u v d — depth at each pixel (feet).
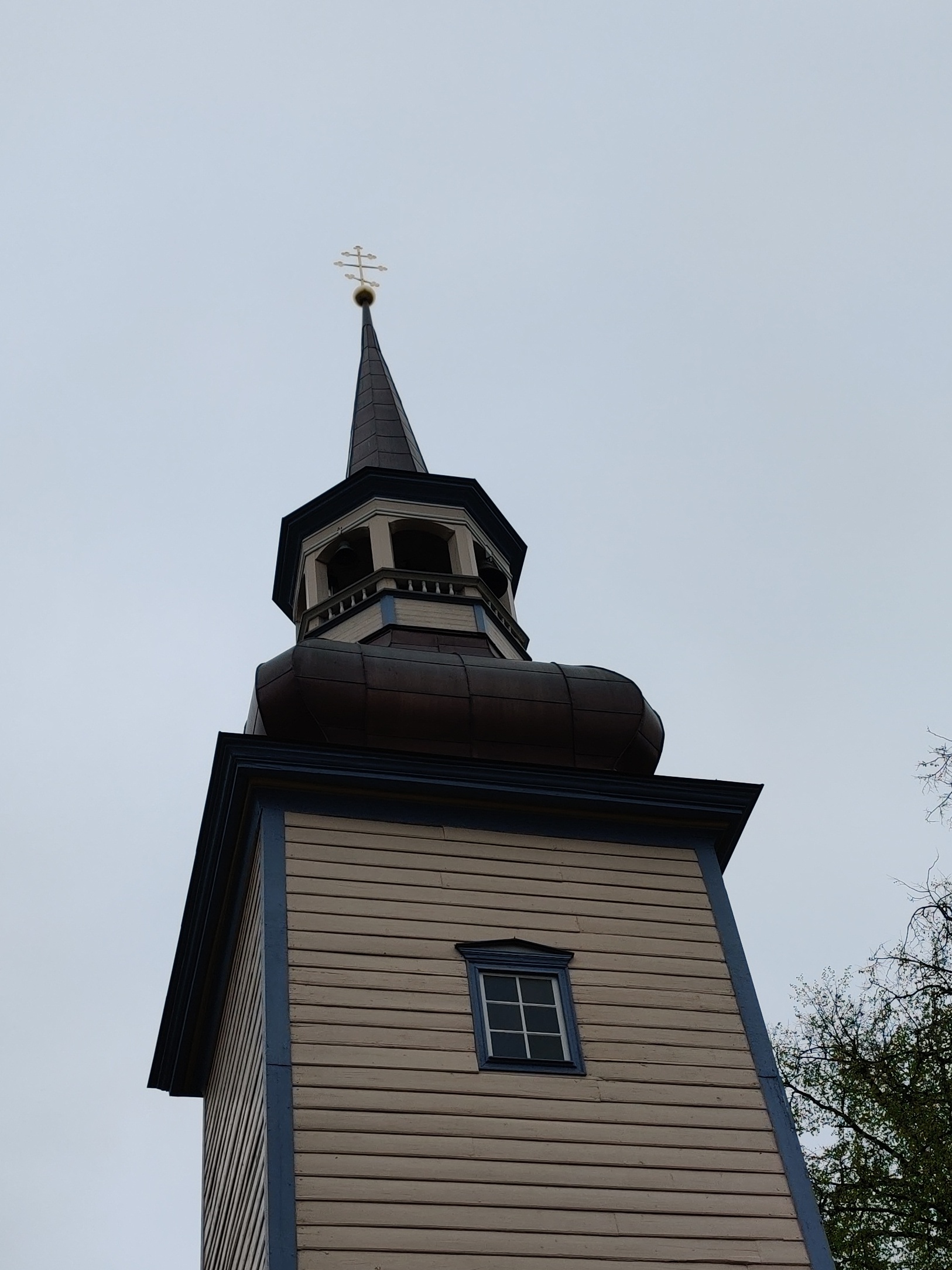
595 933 61.05
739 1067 57.88
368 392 98.48
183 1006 69.87
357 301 108.68
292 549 86.69
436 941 58.90
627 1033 57.88
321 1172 50.98
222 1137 64.44
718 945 62.18
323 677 66.08
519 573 89.66
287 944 57.21
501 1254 50.19
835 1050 76.13
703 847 66.28
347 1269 48.75
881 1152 73.46
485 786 64.08
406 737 66.08
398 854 61.62
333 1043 54.65
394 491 84.28
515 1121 53.93
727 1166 54.60
